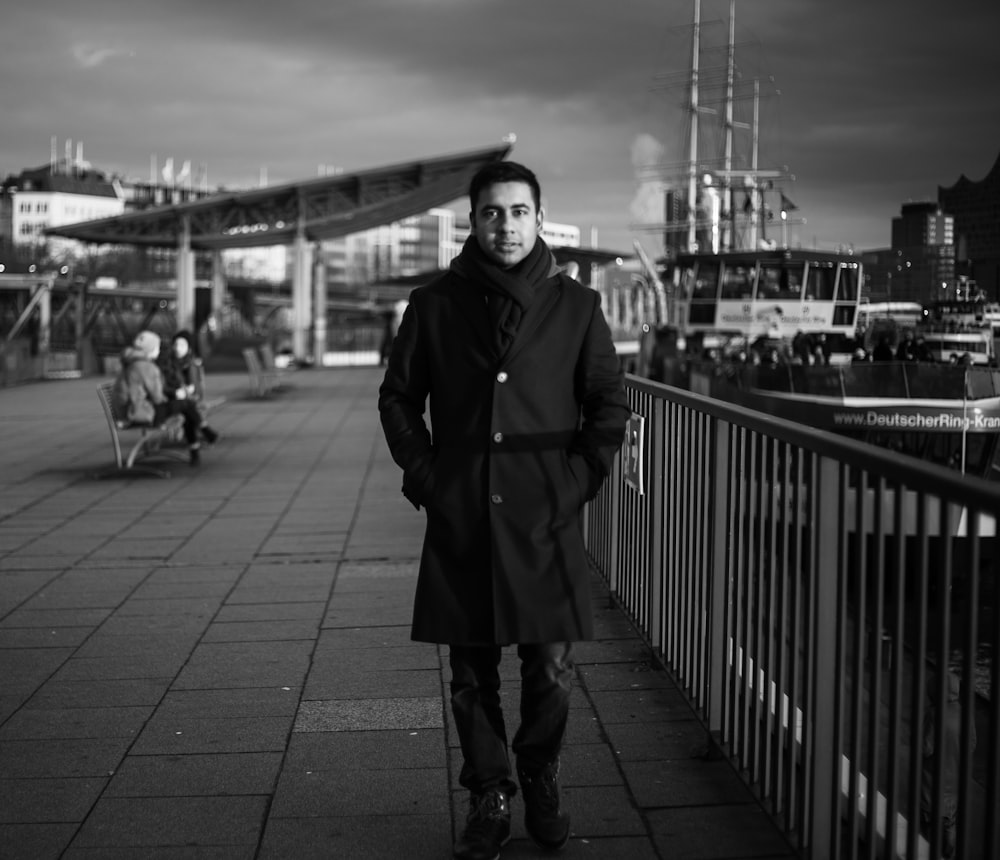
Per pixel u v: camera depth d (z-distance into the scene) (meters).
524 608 3.37
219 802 3.96
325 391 25.91
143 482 12.12
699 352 23.47
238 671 5.46
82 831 3.75
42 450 15.03
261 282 83.75
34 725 4.75
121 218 39.00
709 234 31.41
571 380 3.46
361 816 3.83
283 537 8.95
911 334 15.34
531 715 3.55
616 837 3.66
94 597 7.00
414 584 7.24
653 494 5.45
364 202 37.59
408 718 4.76
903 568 2.69
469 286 3.49
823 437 3.13
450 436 3.47
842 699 3.11
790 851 3.53
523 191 3.47
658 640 5.44
